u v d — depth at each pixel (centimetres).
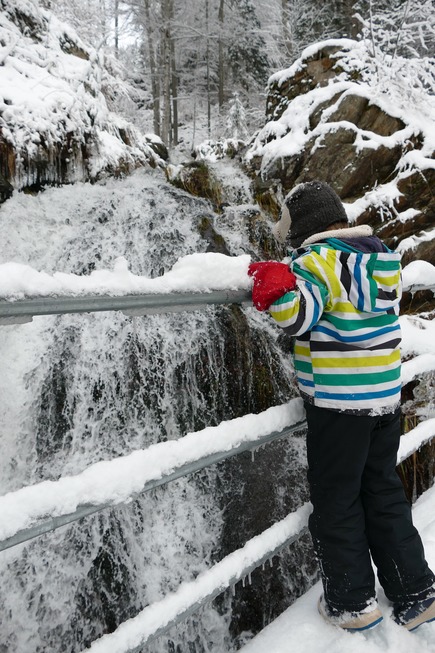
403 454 213
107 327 402
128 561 318
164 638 294
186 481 346
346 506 149
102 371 384
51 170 548
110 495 116
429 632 147
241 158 657
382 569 154
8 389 365
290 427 168
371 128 536
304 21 1472
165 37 2011
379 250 155
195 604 135
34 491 104
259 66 2342
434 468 341
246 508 354
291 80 624
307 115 565
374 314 149
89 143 606
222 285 137
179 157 1709
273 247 522
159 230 520
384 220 505
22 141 518
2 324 93
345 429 147
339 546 147
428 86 648
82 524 313
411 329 374
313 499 156
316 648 141
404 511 155
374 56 570
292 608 161
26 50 610
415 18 770
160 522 331
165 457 129
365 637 144
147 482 124
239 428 150
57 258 470
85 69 665
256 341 424
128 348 394
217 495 352
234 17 2303
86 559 311
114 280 110
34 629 292
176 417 382
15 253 461
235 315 430
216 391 398
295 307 135
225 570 144
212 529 341
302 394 160
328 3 1347
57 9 914
